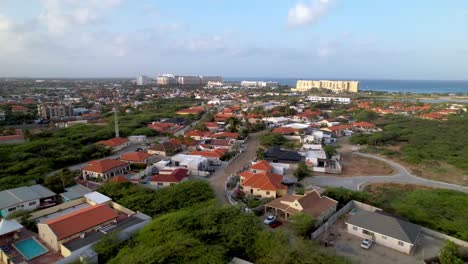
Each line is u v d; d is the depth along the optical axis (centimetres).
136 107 18975
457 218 4659
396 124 12769
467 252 3681
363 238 4078
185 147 9500
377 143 10062
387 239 3897
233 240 3650
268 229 4219
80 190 5553
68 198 5178
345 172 7200
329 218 4459
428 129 11606
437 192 5738
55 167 7262
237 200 5400
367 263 3541
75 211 4628
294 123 13450
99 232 4044
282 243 3503
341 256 3462
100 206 4462
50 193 5350
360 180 6644
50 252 3750
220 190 5884
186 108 18875
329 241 3978
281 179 6003
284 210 4622
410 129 11662
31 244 3938
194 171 6838
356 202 5056
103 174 6481
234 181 6347
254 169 6700
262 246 3512
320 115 15900
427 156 8356
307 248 3416
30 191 5266
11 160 7312
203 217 4022
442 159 8194
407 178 6806
